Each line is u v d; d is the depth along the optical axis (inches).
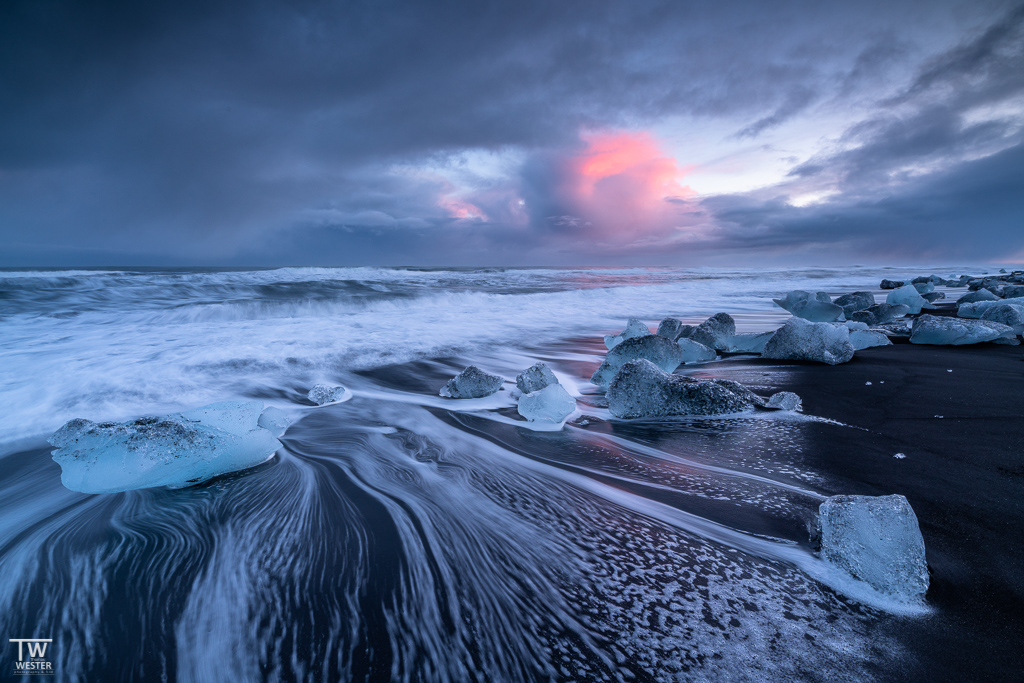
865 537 61.6
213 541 74.5
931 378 158.2
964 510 75.5
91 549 72.7
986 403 129.8
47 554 71.4
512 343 261.6
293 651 52.6
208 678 49.7
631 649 50.9
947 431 110.2
